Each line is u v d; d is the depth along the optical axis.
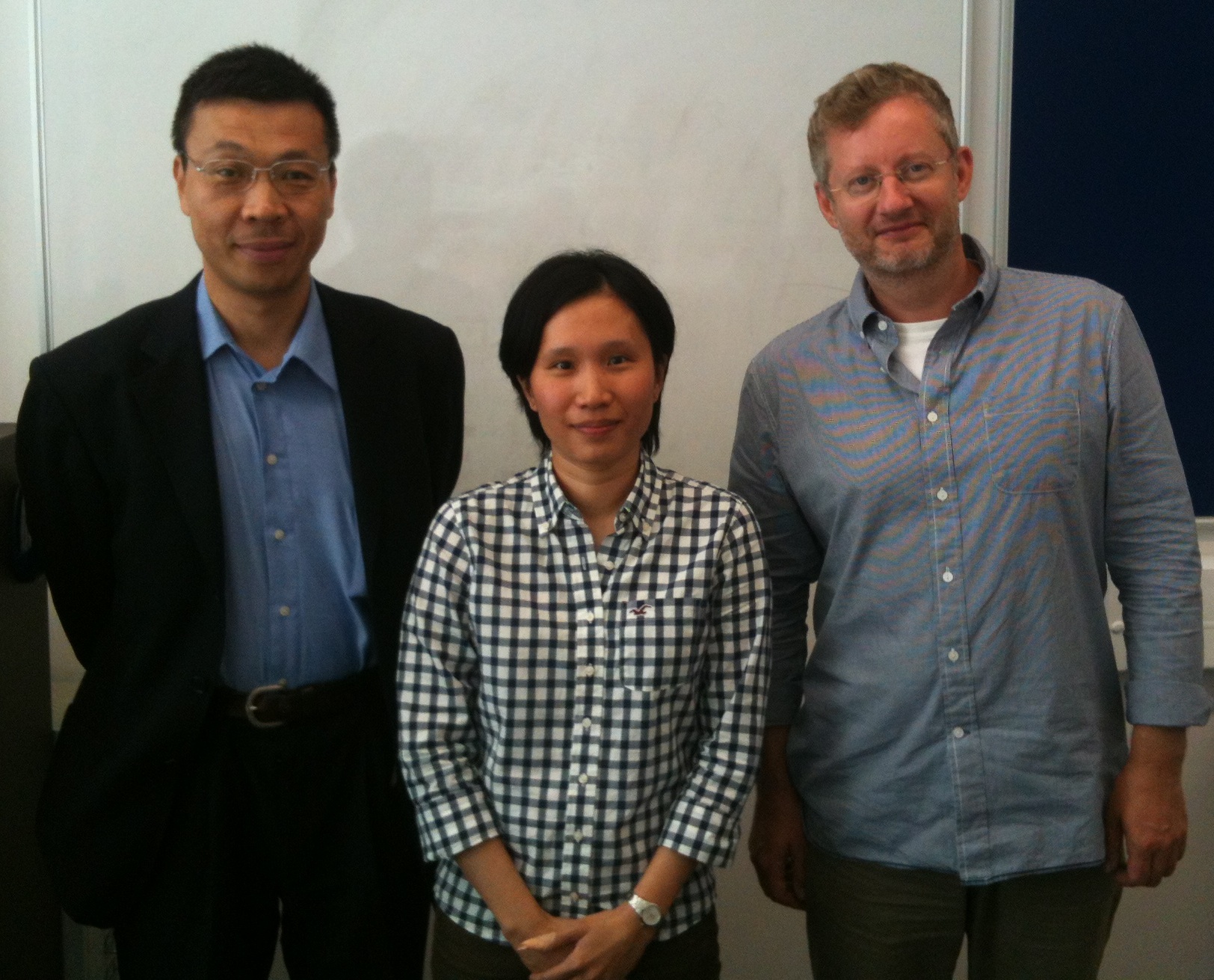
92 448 1.33
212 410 1.37
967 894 1.36
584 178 1.78
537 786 1.21
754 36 1.78
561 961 1.17
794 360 1.41
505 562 1.23
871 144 1.26
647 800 1.23
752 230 1.82
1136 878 1.30
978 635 1.28
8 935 1.52
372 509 1.38
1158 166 1.84
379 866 1.42
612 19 1.75
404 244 1.78
